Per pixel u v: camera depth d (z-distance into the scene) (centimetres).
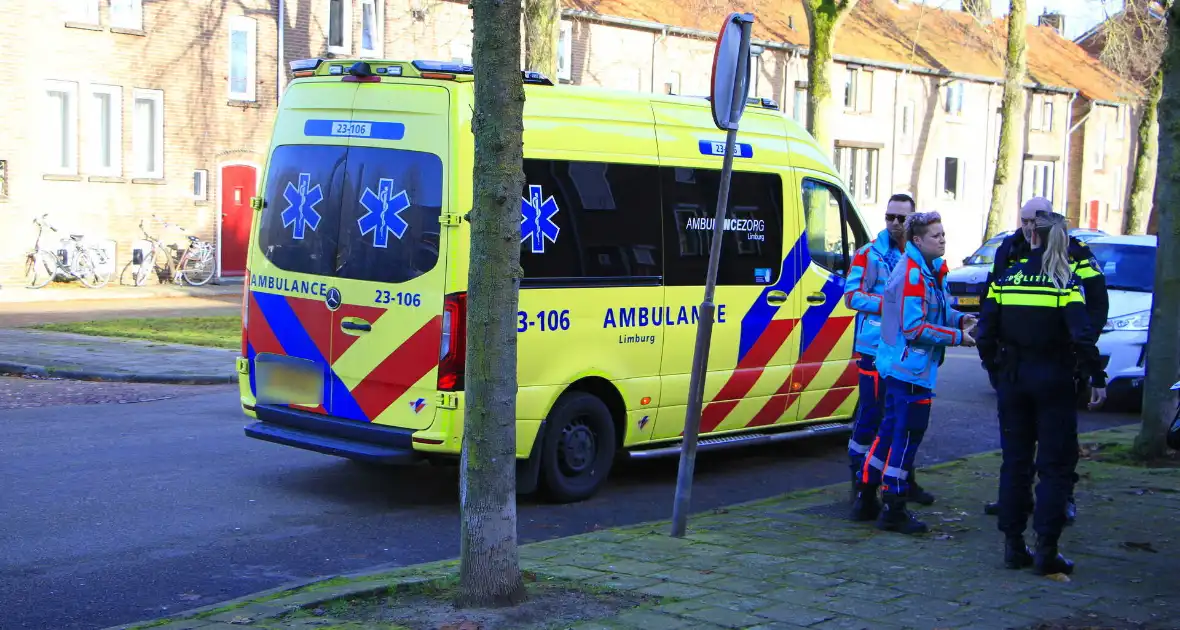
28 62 2528
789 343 939
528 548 641
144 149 2750
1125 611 534
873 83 4400
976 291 1725
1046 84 5006
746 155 907
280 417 810
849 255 995
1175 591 568
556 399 786
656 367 841
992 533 695
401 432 746
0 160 2498
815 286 958
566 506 800
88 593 579
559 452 794
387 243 757
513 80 496
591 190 797
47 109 2578
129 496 780
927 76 4591
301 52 2994
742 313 898
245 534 700
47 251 2550
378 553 668
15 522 705
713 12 2884
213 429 1027
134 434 991
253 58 2906
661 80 3741
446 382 731
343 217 780
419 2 3188
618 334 812
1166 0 2197
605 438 819
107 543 670
